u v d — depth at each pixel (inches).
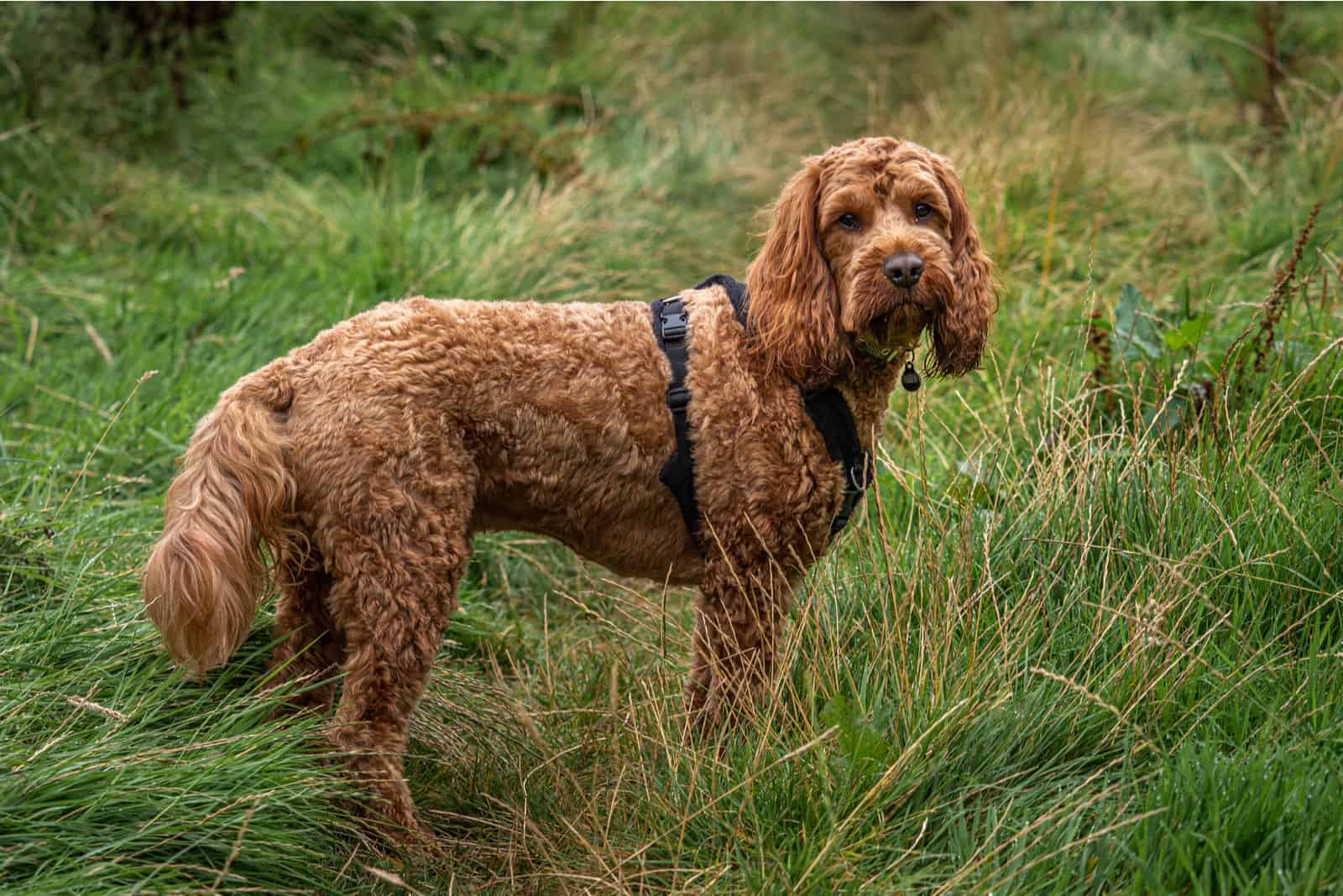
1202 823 92.7
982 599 122.4
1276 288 150.1
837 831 96.9
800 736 109.7
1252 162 263.6
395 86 304.5
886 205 113.7
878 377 121.4
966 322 117.7
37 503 135.3
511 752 124.6
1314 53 287.4
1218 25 342.3
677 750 112.0
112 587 120.0
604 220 250.5
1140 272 219.6
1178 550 124.6
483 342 111.9
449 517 110.3
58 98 259.8
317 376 109.0
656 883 104.1
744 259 258.7
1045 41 363.6
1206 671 112.2
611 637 145.8
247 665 120.2
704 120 322.0
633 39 353.4
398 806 109.7
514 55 335.9
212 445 105.0
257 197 252.8
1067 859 91.7
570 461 114.3
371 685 109.2
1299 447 140.4
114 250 225.9
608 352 114.7
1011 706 110.4
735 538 116.6
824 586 131.8
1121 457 137.3
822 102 371.6
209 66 301.6
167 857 93.0
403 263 217.6
